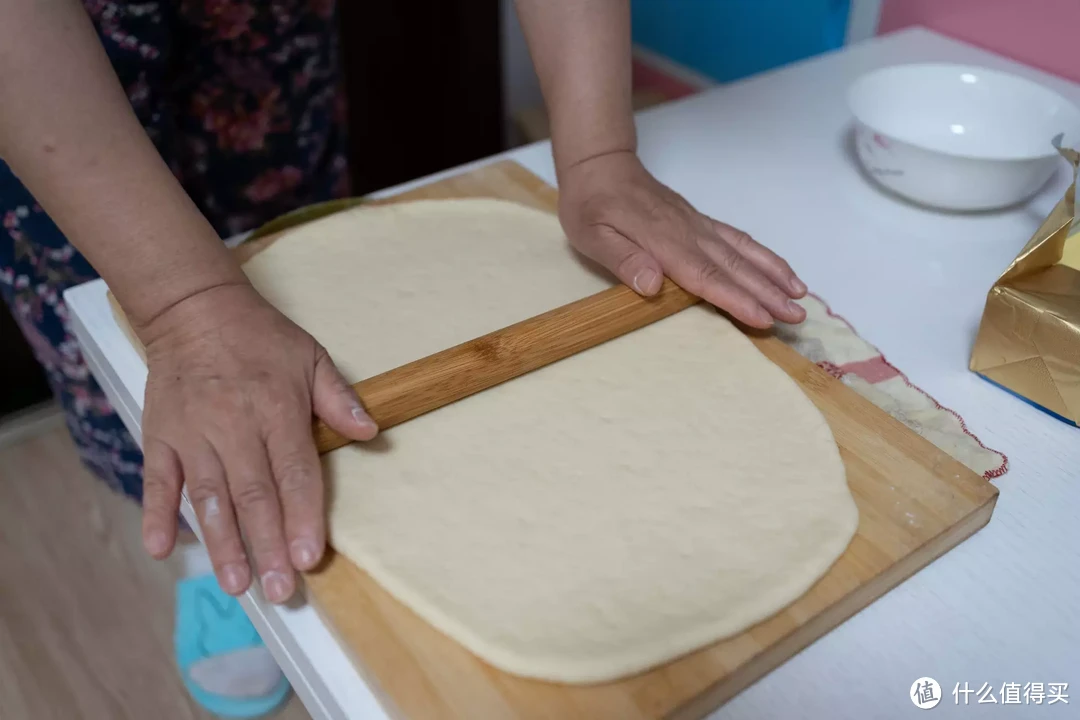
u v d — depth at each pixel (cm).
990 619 43
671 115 92
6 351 134
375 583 42
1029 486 50
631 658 38
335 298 60
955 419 54
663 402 52
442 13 165
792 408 51
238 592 41
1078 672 41
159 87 80
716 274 57
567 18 66
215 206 96
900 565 44
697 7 144
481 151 186
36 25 46
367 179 184
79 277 86
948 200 72
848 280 67
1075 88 92
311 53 93
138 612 108
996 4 99
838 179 81
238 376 46
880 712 39
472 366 51
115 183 48
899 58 101
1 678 100
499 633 39
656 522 44
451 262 65
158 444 45
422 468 47
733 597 41
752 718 39
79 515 121
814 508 45
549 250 66
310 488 43
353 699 40
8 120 46
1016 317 54
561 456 48
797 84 98
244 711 93
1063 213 54
